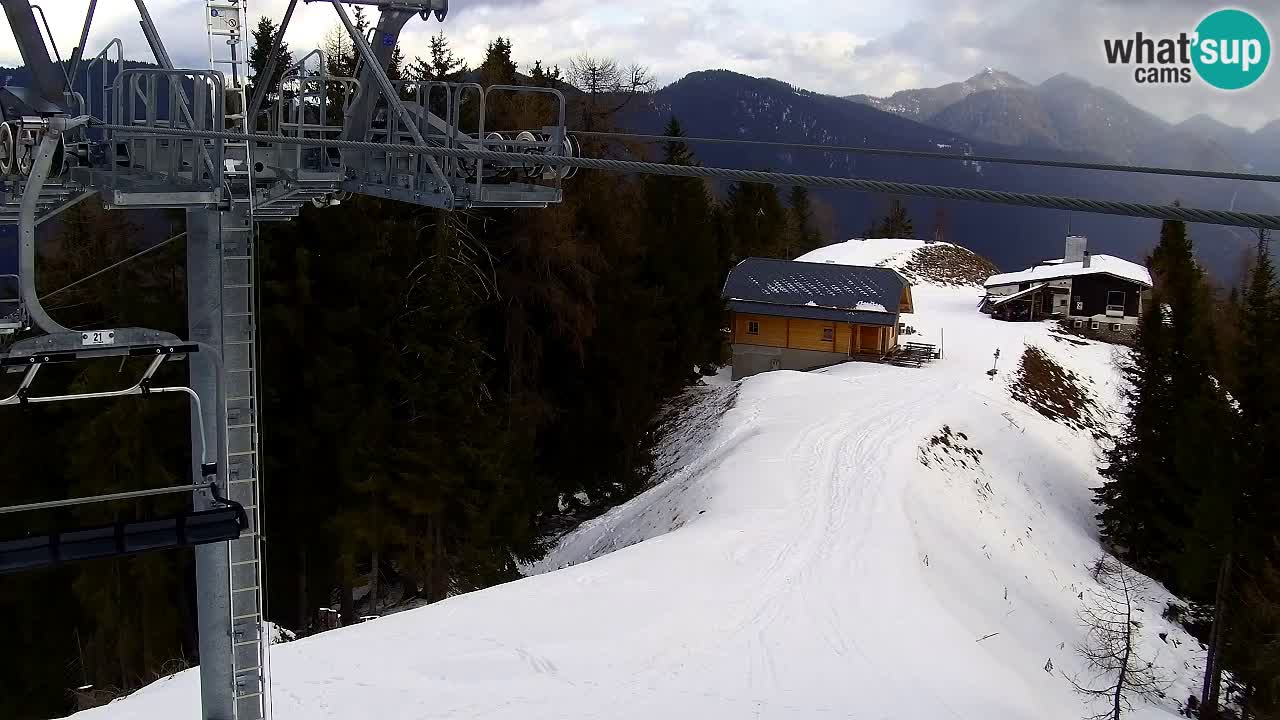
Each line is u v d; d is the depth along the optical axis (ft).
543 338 149.59
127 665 99.09
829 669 70.90
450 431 110.32
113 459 98.68
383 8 43.09
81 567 96.99
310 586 116.06
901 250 334.85
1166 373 138.00
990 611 102.58
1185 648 115.24
